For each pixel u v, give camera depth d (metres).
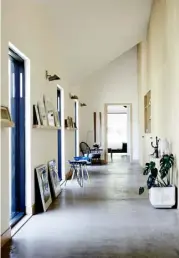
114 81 13.47
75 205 5.64
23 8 4.46
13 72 4.88
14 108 4.89
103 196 6.42
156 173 5.63
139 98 12.62
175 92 5.44
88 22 7.24
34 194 5.12
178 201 5.28
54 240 3.82
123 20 8.09
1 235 3.55
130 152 13.68
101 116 13.45
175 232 4.11
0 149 3.50
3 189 3.60
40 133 5.59
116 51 10.05
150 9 8.58
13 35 3.98
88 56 9.25
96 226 4.38
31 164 4.97
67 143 9.21
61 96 8.46
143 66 11.16
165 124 6.49
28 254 3.38
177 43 5.25
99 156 12.57
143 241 3.79
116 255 3.36
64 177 8.52
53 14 6.25
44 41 5.93
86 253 3.41
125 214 5.02
